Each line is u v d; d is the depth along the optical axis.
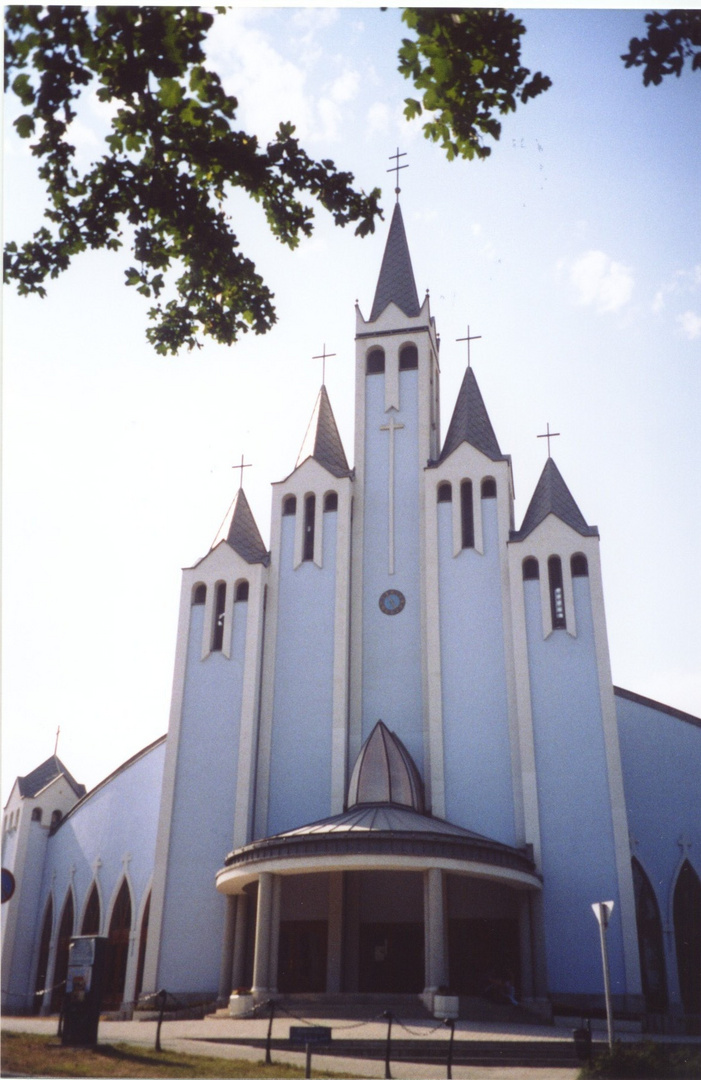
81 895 42.69
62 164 13.88
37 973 42.75
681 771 37.19
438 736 36.00
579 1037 20.62
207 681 39.09
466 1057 21.36
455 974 32.75
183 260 14.91
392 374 42.91
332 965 31.97
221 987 33.22
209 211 14.71
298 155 14.55
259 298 15.19
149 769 43.09
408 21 13.39
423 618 38.59
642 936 35.12
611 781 33.81
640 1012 30.89
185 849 36.56
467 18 13.27
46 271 14.25
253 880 32.25
